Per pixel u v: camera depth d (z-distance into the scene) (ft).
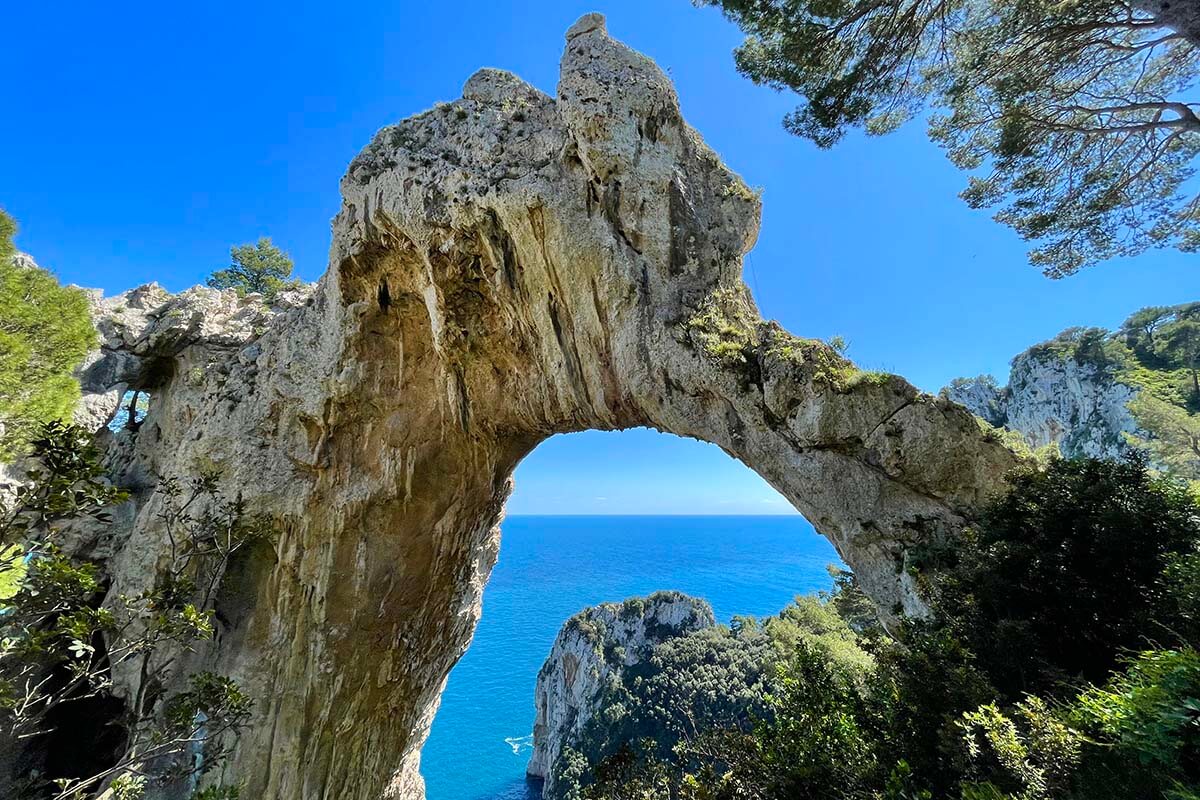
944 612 28.17
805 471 41.09
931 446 37.55
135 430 77.97
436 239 56.59
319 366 65.16
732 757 37.35
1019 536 28.43
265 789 60.18
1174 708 14.87
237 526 61.26
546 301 53.67
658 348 47.57
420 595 71.41
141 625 60.59
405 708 76.02
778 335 44.83
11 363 53.83
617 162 50.52
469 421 64.54
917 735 21.47
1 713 55.77
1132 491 25.64
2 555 33.30
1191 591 19.45
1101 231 51.88
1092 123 49.73
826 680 30.66
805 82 47.34
